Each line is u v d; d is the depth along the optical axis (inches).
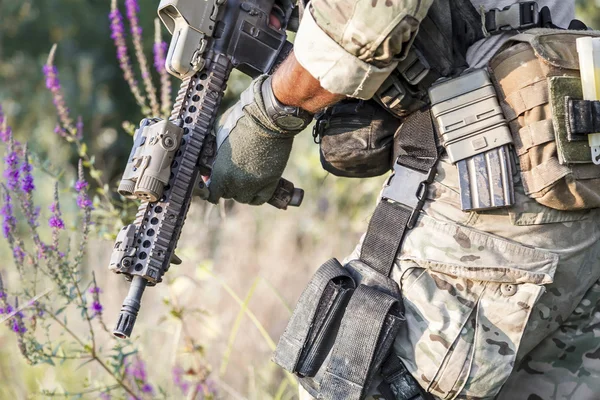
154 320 252.5
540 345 141.0
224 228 298.4
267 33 151.9
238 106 146.4
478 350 128.2
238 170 147.4
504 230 130.7
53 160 297.9
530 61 130.6
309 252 303.1
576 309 138.6
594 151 128.2
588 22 428.8
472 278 129.1
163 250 141.4
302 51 127.3
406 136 137.8
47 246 183.8
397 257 136.1
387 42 120.6
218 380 211.9
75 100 642.8
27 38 690.8
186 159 144.5
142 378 199.9
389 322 130.5
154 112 210.4
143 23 614.5
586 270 135.0
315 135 149.9
